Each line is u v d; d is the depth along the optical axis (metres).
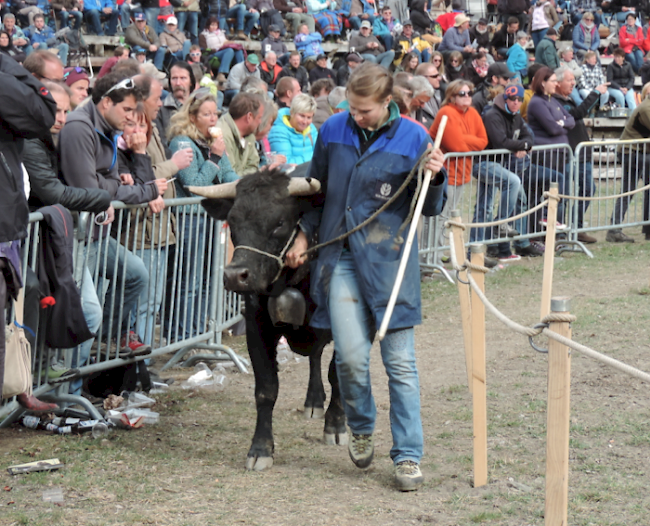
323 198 5.14
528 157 12.47
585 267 11.98
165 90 13.59
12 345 5.29
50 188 5.84
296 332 5.45
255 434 5.42
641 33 24.78
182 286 7.77
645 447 5.57
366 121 4.70
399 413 4.95
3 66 4.83
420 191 4.73
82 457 5.49
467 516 4.55
